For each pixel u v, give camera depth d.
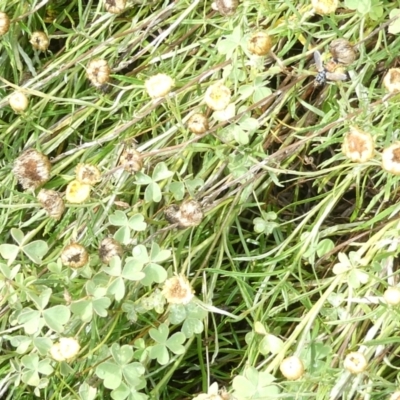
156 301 0.55
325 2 0.53
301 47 0.60
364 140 0.51
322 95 0.58
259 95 0.56
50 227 0.58
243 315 0.55
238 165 0.56
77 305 0.54
